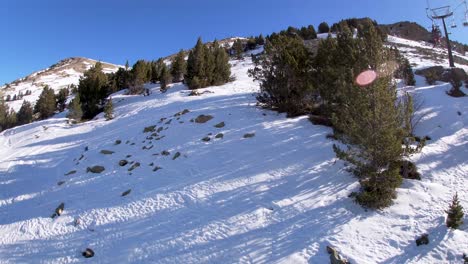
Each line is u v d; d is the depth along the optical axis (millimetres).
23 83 136625
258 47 84188
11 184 18703
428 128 17578
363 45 15266
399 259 8750
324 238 9781
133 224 12109
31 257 11320
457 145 15391
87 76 40844
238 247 9945
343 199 11742
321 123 18828
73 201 14836
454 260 8461
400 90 22750
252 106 23156
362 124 11312
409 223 10062
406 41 67938
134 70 41344
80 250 11211
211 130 19328
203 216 11805
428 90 23844
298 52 20891
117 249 10898
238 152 16266
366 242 9477
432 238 9281
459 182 12359
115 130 24516
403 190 11867
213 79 38469
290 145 16359
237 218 11344
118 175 16516
